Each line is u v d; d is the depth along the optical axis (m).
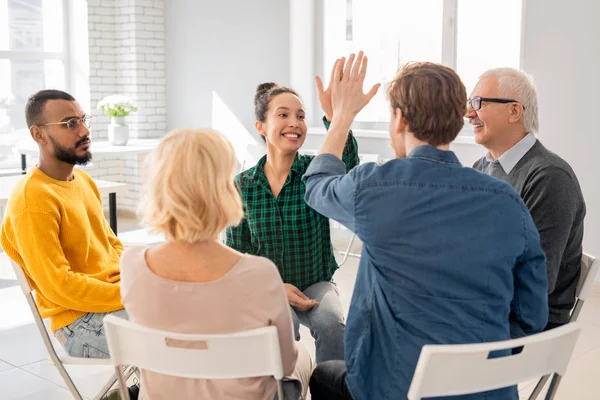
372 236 1.67
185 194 1.66
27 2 7.29
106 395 2.43
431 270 1.63
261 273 1.71
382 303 1.69
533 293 1.72
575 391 3.30
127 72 7.58
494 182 1.66
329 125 2.14
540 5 4.97
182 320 1.70
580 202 2.32
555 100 4.96
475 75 5.71
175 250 1.72
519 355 1.60
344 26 6.55
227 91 7.20
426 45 5.99
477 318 1.64
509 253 1.63
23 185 2.53
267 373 1.68
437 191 1.64
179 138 1.70
